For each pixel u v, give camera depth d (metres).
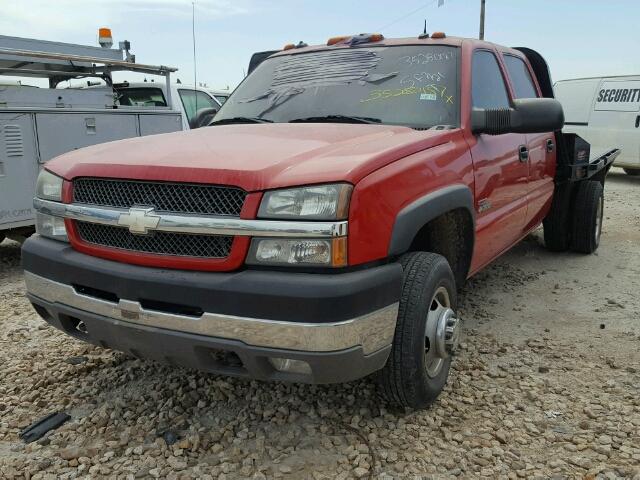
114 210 2.68
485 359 3.71
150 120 7.32
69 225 2.88
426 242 3.37
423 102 3.62
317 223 2.35
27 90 6.17
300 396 3.20
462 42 3.95
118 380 3.43
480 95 3.88
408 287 2.80
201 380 3.39
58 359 3.73
